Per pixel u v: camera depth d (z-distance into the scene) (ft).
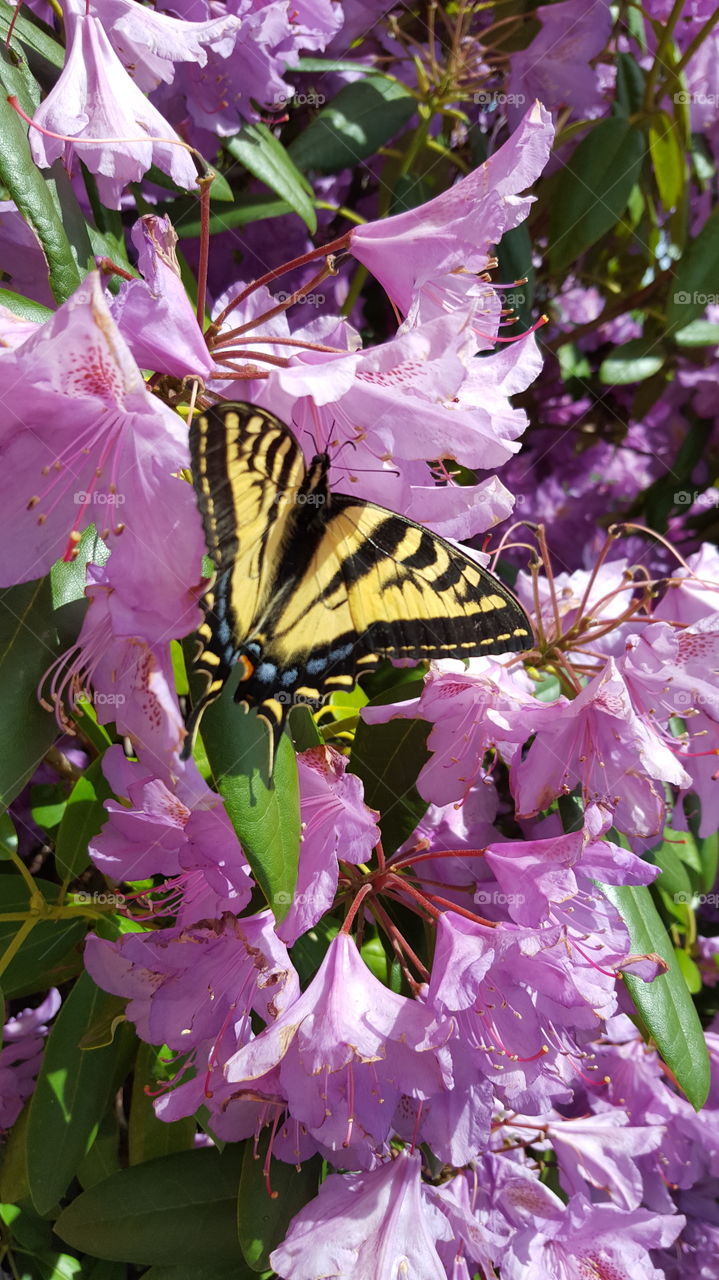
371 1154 1.05
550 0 1.61
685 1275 1.69
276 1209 1.11
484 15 1.64
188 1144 1.22
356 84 1.51
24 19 1.13
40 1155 1.15
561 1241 1.29
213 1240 1.18
